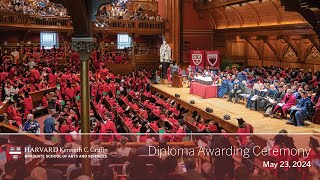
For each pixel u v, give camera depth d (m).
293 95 19.06
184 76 33.38
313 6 7.30
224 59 36.31
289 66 30.31
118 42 39.91
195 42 39.12
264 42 33.19
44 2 33.47
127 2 38.44
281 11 28.05
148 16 38.56
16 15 26.73
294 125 17.89
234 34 35.41
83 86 9.42
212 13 37.53
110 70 34.97
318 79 23.11
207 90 25.48
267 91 21.06
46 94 24.28
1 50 30.09
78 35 9.34
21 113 19.62
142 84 31.33
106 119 15.51
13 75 24.48
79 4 8.54
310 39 26.02
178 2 37.84
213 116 20.08
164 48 33.00
